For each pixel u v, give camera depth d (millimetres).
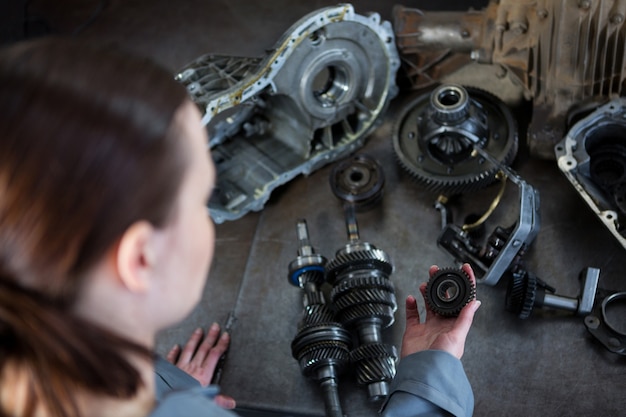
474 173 3305
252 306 3301
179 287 924
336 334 2904
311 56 3234
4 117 762
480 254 3096
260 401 3057
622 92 3158
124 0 4703
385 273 3098
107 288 841
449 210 3375
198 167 881
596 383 2883
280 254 3422
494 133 3395
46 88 771
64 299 819
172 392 944
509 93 3695
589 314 2990
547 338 3004
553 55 3100
